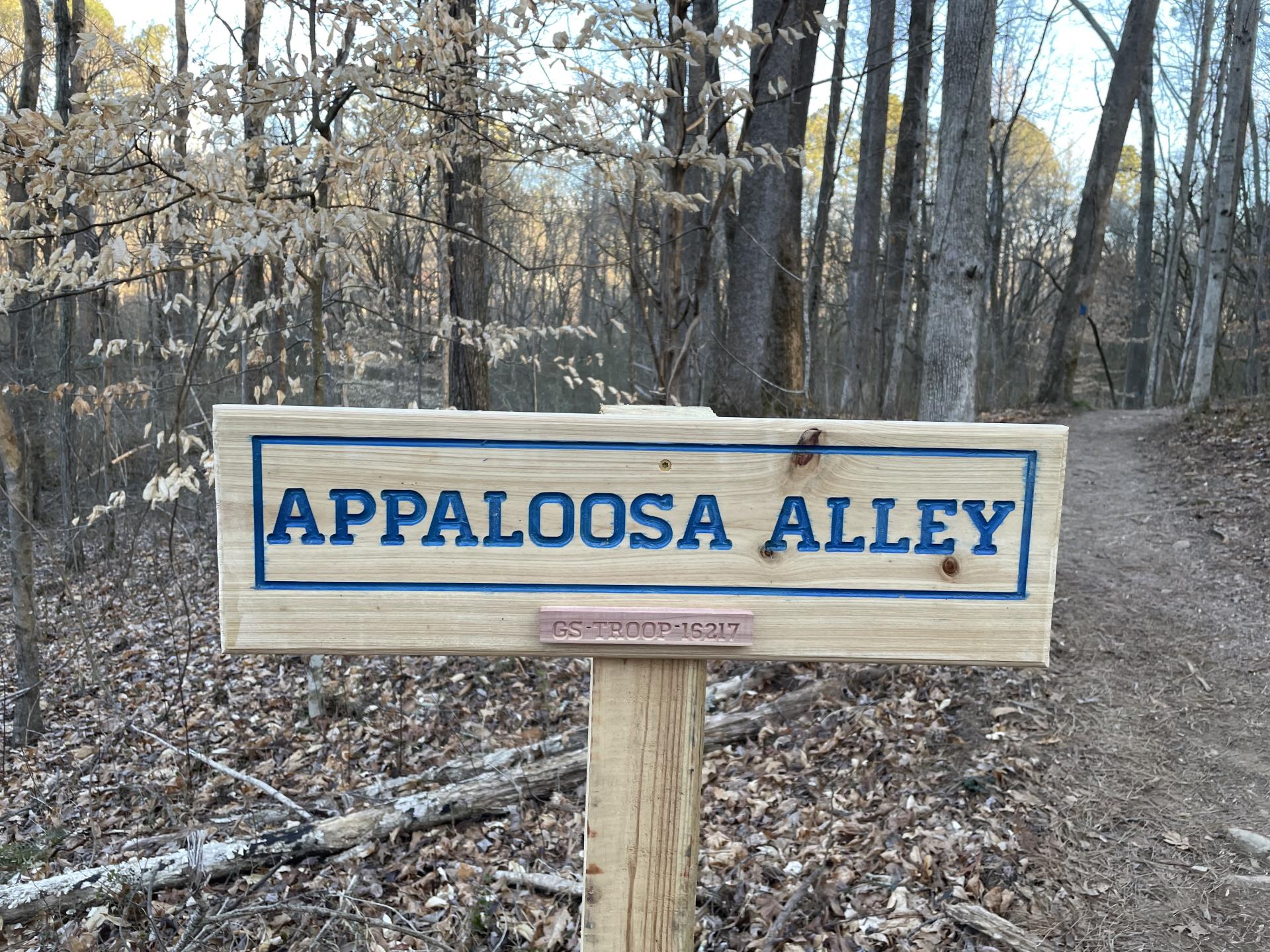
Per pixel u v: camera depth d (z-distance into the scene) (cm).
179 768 531
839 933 337
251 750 558
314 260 461
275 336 596
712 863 398
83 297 1063
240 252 388
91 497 1238
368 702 617
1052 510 137
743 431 133
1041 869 364
